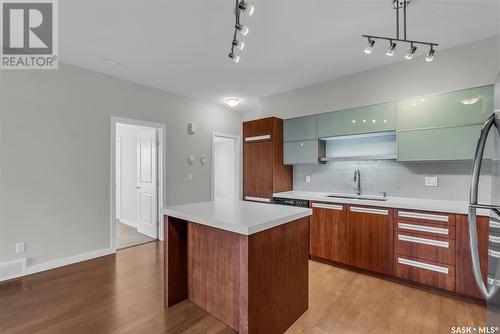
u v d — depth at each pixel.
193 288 2.20
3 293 2.33
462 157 2.40
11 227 2.65
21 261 2.68
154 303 2.19
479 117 2.32
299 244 2.04
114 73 3.36
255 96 4.38
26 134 2.74
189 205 2.37
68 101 3.04
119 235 4.34
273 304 1.77
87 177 3.20
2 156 2.60
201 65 3.11
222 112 5.08
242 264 1.60
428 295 2.33
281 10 2.01
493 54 2.39
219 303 1.97
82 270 2.87
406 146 2.71
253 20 2.15
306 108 3.79
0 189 2.59
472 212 1.24
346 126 3.18
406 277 2.49
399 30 2.30
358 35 2.40
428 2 1.91
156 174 4.11
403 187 3.02
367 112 3.01
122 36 2.44
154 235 4.14
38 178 2.82
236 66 3.13
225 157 6.66
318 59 2.91
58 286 2.48
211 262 2.03
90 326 1.87
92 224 3.24
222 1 1.92
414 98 2.67
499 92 1.24
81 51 2.75
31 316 1.99
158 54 2.82
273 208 2.20
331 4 1.95
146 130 4.49
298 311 2.00
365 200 2.82
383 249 2.63
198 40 2.52
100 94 3.32
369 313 2.06
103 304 2.17
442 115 2.51
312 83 3.69
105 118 3.37
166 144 4.09
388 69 3.01
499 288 1.19
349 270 2.90
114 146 3.46
